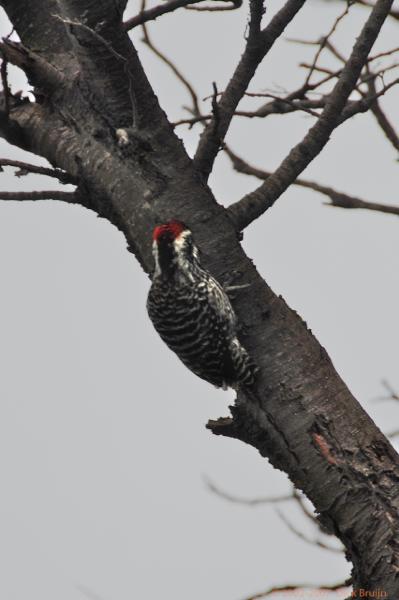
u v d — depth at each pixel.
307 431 10.12
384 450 9.98
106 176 11.07
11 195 11.17
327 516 9.98
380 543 9.60
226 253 10.88
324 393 10.25
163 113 10.99
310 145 11.54
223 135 11.25
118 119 11.02
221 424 10.60
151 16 12.50
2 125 11.53
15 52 11.16
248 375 10.41
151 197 10.95
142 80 10.81
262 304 10.69
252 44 11.14
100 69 10.77
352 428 10.09
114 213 11.25
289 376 10.35
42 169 11.11
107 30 10.45
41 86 11.46
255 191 11.41
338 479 9.88
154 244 11.06
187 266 11.32
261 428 10.41
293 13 11.15
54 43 11.88
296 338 10.54
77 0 10.34
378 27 11.29
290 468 10.26
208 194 11.06
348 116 12.61
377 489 9.75
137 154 10.91
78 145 11.23
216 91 10.35
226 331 10.80
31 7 12.02
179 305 11.91
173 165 10.98
